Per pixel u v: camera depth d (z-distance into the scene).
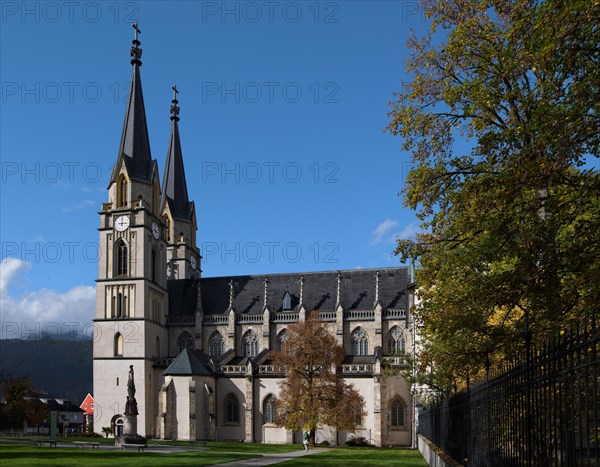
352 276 121.44
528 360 14.34
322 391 90.75
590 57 15.46
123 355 111.06
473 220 22.09
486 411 20.56
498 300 20.62
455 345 29.84
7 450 55.59
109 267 115.19
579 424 10.59
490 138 19.50
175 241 137.50
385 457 59.12
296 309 118.62
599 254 16.09
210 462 49.44
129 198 116.50
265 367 108.12
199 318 121.12
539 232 17.64
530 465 14.20
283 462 50.53
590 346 10.34
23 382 140.88
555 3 14.72
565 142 15.66
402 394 101.75
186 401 102.50
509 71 21.23
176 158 142.00
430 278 28.23
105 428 108.62
